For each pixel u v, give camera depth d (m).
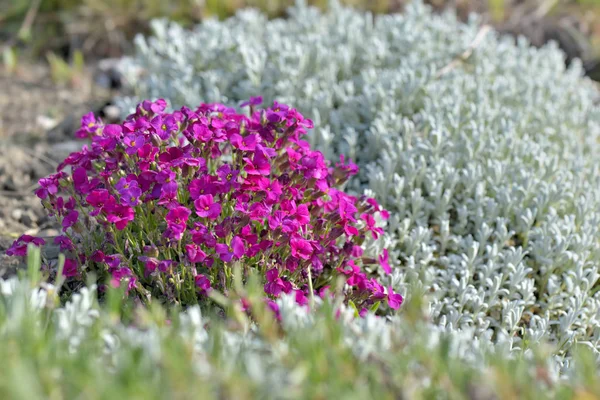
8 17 2.12
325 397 1.08
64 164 1.29
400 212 1.43
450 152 1.45
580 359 1.14
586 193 1.43
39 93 1.74
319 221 1.30
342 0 2.06
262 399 1.08
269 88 1.56
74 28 2.07
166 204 1.24
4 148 1.54
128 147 1.26
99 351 1.12
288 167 1.31
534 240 1.42
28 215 1.43
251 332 1.19
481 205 1.42
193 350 1.12
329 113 1.53
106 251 1.31
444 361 1.12
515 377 1.11
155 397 1.06
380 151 1.48
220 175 1.27
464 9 2.15
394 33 1.65
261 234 1.29
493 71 1.63
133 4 2.10
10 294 1.16
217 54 1.61
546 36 2.08
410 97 1.52
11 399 1.05
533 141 1.52
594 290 1.39
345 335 1.15
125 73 1.60
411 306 1.14
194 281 1.27
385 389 1.10
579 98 1.61
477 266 1.38
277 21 1.80
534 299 1.37
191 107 1.53
